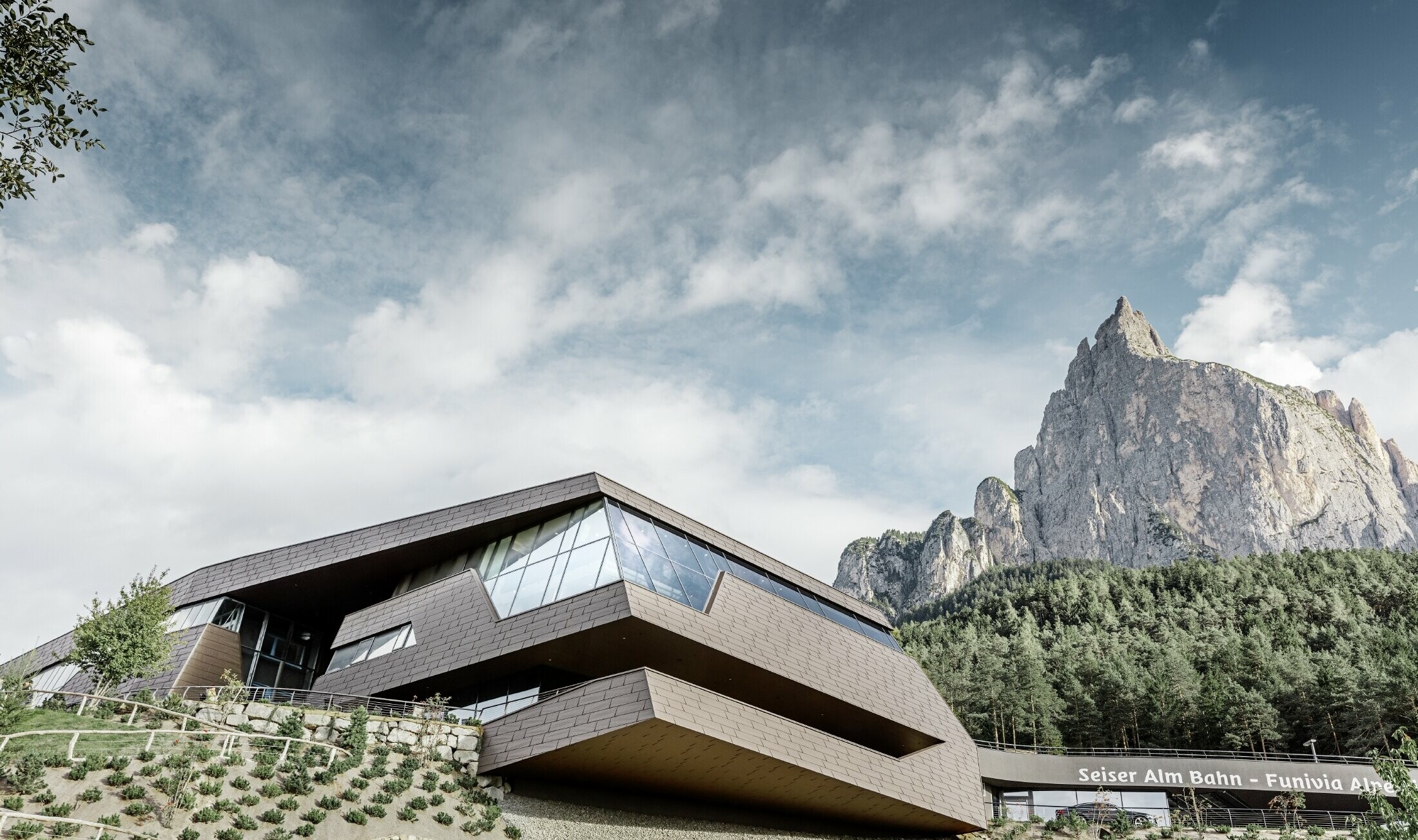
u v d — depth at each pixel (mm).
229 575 44625
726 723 30141
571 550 36812
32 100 12539
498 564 39344
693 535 40156
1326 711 66562
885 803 35344
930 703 43031
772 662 36469
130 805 22016
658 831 32250
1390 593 116500
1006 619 133125
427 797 28016
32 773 21625
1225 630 106312
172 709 31656
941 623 141000
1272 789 49906
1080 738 73125
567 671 35531
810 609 42875
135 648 34312
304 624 47219
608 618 32594
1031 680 76250
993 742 68750
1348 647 88250
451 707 35688
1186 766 51094
